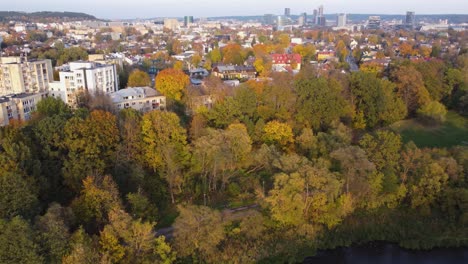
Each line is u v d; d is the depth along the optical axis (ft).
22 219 241.55
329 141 409.28
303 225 326.65
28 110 586.45
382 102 531.91
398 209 358.64
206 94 585.63
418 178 355.56
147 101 590.96
